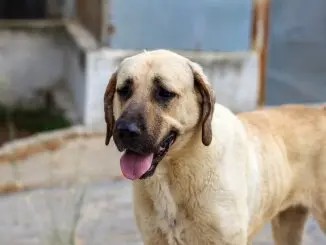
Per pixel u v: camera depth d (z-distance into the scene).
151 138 1.75
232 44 3.87
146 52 1.85
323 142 2.12
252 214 1.97
